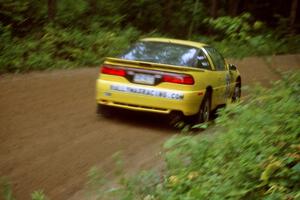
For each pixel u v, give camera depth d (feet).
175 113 31.58
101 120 33.01
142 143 28.84
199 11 99.40
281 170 16.49
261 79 61.57
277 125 20.15
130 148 27.73
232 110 22.89
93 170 21.85
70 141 28.17
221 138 21.29
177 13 95.86
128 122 33.09
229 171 18.15
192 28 96.99
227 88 37.83
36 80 45.42
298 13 131.34
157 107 31.27
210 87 33.53
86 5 73.36
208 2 109.81
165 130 31.96
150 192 19.20
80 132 30.01
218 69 35.73
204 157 20.66
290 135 18.43
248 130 20.43
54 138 28.48
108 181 22.62
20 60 50.03
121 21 82.02
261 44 26.66
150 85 31.30
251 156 18.22
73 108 35.83
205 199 17.07
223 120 22.59
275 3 128.26
